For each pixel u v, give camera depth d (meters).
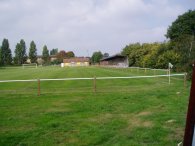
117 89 22.81
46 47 184.62
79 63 159.38
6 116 12.62
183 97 17.00
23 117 12.36
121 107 14.20
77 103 15.80
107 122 11.14
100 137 9.12
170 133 9.50
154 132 9.59
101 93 20.11
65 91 22.19
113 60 98.19
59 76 44.44
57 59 183.12
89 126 10.55
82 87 25.22
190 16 60.75
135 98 17.11
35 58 169.62
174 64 43.06
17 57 158.25
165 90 20.91
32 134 9.64
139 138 9.00
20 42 159.25
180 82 27.84
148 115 12.26
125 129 10.13
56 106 15.05
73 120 11.59
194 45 31.05
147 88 23.09
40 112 13.44
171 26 61.94
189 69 28.55
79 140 8.93
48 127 10.55
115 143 8.59
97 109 13.76
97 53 162.75
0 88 25.31
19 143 8.73
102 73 51.34
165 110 13.27
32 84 29.02
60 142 8.80
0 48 131.25
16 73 57.97
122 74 45.97
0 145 8.53
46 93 20.95
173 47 48.47
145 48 71.75
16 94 20.61
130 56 76.38
